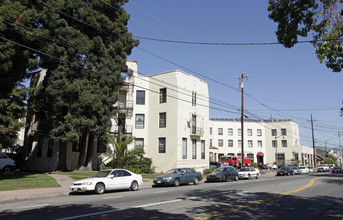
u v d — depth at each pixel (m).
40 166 29.69
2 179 19.25
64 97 23.75
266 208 10.68
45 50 20.67
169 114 31.88
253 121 63.94
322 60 10.59
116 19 27.22
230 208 10.50
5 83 18.02
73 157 29.31
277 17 10.14
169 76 32.62
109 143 28.97
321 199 13.47
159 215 8.99
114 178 16.11
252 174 29.62
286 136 62.12
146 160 30.77
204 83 36.41
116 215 8.95
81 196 14.24
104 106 25.44
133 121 32.88
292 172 39.34
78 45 23.34
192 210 9.96
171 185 21.45
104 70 25.16
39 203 11.66
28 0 19.02
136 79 33.56
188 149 32.25
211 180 24.97
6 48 16.94
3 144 18.39
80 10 23.97
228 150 60.72
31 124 32.62
